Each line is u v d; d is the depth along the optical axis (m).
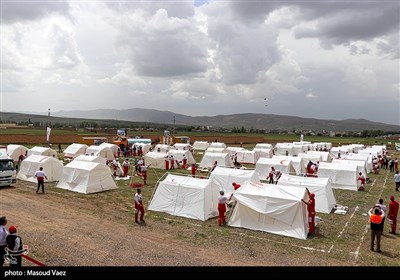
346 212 24.06
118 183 33.03
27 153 46.84
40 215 20.38
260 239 17.52
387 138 178.12
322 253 15.70
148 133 140.38
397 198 29.77
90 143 79.94
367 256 15.40
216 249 15.81
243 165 53.38
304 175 31.55
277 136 166.12
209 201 21.64
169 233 18.03
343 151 61.59
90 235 17.06
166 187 22.69
